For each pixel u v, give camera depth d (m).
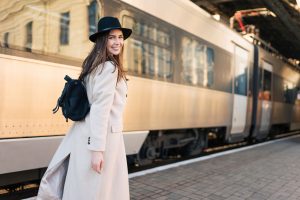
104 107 2.44
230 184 5.67
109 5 5.35
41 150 4.29
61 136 4.50
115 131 2.55
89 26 5.01
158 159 8.13
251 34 11.93
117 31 2.57
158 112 6.56
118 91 2.58
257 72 12.05
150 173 6.00
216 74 8.88
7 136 3.90
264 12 16.25
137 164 6.88
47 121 4.33
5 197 4.86
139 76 6.04
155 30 6.45
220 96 9.11
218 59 8.98
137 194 4.78
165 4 6.73
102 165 2.46
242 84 10.71
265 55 13.02
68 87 2.51
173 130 7.80
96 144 2.41
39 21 4.30
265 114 13.14
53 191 2.59
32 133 4.16
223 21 9.66
